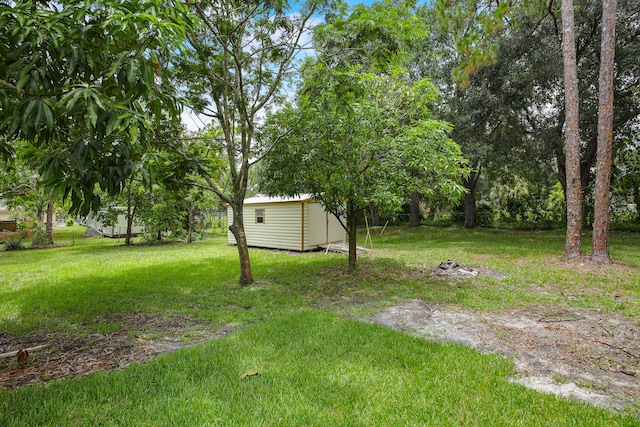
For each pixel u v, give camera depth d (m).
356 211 7.10
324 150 6.04
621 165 15.12
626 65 10.96
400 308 4.72
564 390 2.56
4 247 13.45
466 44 10.62
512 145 13.86
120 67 2.12
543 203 18.14
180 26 2.19
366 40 4.80
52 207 15.73
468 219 18.41
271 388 2.54
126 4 2.12
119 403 2.35
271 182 6.54
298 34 5.93
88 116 1.92
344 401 2.36
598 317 4.22
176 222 15.60
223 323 4.27
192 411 2.24
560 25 11.43
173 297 5.52
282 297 5.41
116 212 14.49
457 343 3.45
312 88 5.45
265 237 12.53
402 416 2.19
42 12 2.10
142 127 2.23
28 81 1.96
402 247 11.38
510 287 5.78
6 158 3.07
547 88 12.63
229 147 6.25
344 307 4.84
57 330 4.08
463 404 2.32
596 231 7.71
